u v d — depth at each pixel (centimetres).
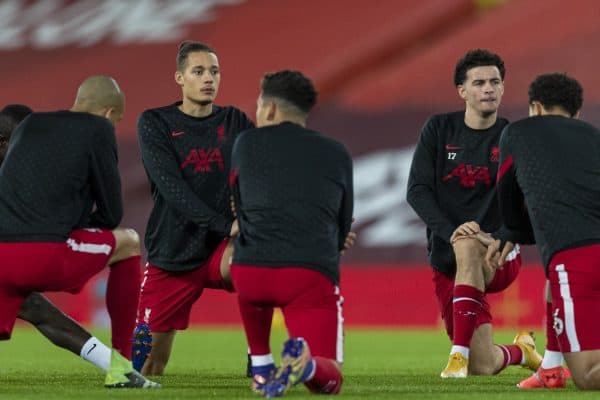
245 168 2003
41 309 2223
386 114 7588
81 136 2148
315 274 1931
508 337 4984
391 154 7300
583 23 7788
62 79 8588
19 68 8769
